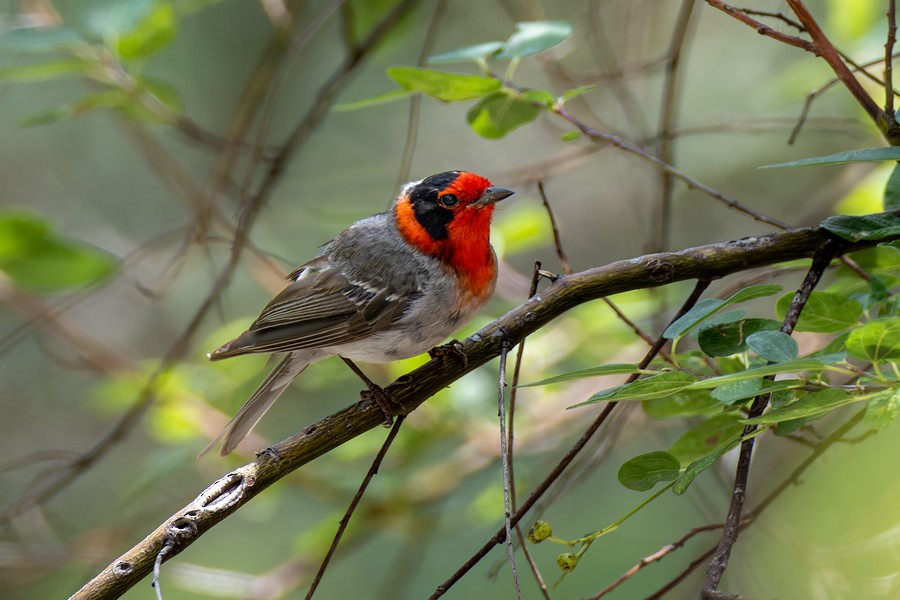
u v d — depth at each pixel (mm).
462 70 14125
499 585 11547
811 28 6191
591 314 10445
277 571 11141
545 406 11086
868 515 7680
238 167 14055
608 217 14711
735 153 13922
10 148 14867
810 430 7137
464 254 8516
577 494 11484
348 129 14688
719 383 4840
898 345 4977
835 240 6148
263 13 14328
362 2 10727
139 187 14984
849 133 10641
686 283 10898
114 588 5762
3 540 12648
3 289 11195
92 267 10070
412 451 11172
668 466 5867
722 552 4746
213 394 11523
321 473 10984
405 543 11547
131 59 9289
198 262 14375
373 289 8555
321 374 11414
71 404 14328
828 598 7508
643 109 13828
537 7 10484
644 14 11602
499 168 14859
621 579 6430
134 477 12734
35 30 9086
